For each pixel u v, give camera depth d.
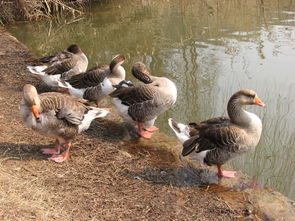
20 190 3.02
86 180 3.36
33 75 5.27
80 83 4.46
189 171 3.56
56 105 3.41
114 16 8.72
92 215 3.01
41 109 3.36
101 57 6.18
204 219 3.06
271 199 3.27
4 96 4.64
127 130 4.14
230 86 5.02
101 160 3.63
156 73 5.45
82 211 3.03
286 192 3.44
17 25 8.38
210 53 5.99
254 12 8.28
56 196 3.12
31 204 2.89
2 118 4.12
